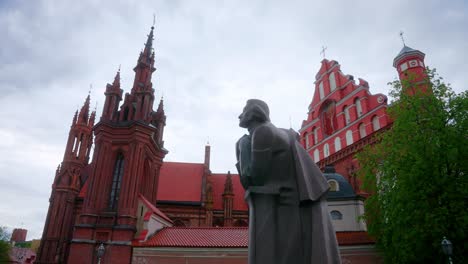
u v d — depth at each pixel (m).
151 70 47.25
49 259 46.47
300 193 3.29
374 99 40.19
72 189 51.28
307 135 51.75
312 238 3.12
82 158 55.28
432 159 19.44
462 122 20.16
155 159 45.19
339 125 44.62
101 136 39.25
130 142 39.03
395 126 22.55
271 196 3.28
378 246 26.06
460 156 19.27
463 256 17.98
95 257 33.44
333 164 41.62
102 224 34.97
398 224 20.59
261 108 3.81
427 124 20.91
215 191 58.97
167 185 56.22
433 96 21.59
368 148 26.77
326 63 50.38
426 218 18.08
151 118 48.91
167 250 28.80
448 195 18.44
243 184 3.56
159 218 36.72
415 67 39.03
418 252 20.12
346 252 27.20
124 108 42.53
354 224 33.19
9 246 61.34
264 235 3.15
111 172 38.41
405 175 19.89
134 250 29.22
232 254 28.03
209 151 63.09
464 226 17.50
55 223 48.59
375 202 25.27
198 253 28.33
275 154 3.42
